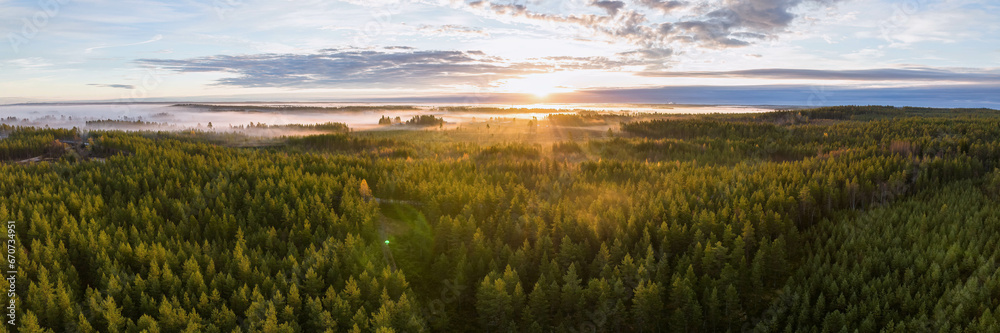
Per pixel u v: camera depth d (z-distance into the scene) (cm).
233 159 9944
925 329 3722
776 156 11656
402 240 5934
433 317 4628
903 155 9706
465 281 4850
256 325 4044
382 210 6806
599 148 14162
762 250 4806
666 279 4659
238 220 6053
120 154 10175
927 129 12581
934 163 7794
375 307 4444
